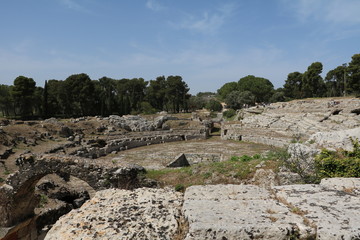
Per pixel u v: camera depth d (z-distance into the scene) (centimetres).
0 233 1309
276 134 4334
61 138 4034
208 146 4228
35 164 1416
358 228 412
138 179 1650
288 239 423
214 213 489
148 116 6706
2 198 1352
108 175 1527
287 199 543
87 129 4688
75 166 1476
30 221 1465
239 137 4738
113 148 4066
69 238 516
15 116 7081
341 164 1321
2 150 2847
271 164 1630
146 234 512
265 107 6912
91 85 7888
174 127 5662
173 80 10912
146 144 4672
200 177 1728
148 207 614
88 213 611
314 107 5347
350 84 6938
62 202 1827
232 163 1852
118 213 595
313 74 8431
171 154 3684
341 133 1636
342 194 553
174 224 535
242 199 567
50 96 7638
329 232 409
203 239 432
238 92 10206
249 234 427
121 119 5403
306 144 1728
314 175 1388
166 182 1728
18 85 6844
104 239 505
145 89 11631
